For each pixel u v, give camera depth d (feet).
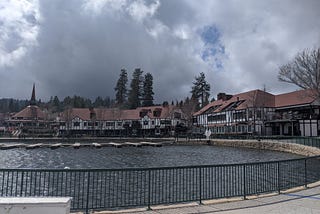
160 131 347.36
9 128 376.68
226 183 40.63
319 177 51.26
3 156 157.89
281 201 32.96
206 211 28.73
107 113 372.38
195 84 453.17
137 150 198.70
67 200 17.61
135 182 42.80
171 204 32.96
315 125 195.83
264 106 240.73
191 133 310.24
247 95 269.03
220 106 302.66
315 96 169.68
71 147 226.38
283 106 234.17
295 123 211.41
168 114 350.43
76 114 372.17
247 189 39.37
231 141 219.20
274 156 142.41
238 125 258.16
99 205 37.76
